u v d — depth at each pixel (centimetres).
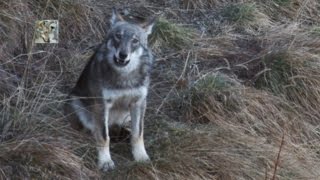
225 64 1736
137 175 1267
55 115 1398
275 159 1386
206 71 1678
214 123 1498
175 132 1418
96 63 1291
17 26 1636
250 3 1983
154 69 1678
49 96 1441
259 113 1557
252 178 1330
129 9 1884
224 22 1930
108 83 1272
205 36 1852
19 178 1194
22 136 1267
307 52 1731
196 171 1295
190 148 1348
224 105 1545
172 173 1280
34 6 1719
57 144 1265
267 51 1756
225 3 2006
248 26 1920
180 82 1625
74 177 1227
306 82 1662
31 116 1334
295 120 1577
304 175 1386
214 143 1376
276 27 1931
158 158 1308
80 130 1373
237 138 1420
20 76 1544
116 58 1240
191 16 1936
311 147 1542
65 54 1655
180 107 1552
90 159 1307
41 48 1633
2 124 1315
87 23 1761
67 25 1727
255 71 1716
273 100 1600
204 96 1547
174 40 1783
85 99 1333
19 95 1366
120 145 1396
